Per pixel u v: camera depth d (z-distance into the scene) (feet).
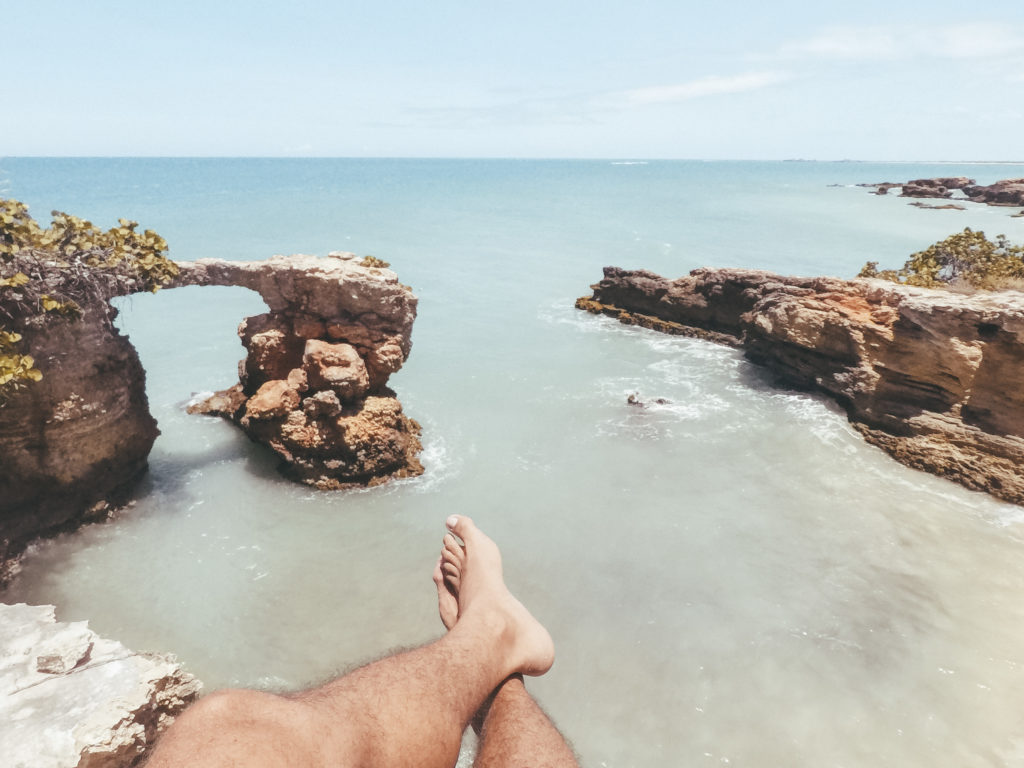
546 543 45.24
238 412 62.44
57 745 20.93
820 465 57.21
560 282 139.33
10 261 40.06
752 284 89.30
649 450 59.72
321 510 49.08
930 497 52.24
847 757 29.35
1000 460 53.36
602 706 31.91
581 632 36.88
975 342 56.29
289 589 40.16
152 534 45.32
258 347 57.36
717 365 83.41
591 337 97.09
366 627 37.11
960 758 29.30
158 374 76.89
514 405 70.28
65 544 43.50
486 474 54.85
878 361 63.31
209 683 32.83
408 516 48.34
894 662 34.86
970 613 38.75
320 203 318.04
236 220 231.30
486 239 202.28
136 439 49.55
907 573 42.52
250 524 46.93
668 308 100.63
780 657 35.19
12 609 27.84
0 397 39.06
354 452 51.90
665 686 33.19
